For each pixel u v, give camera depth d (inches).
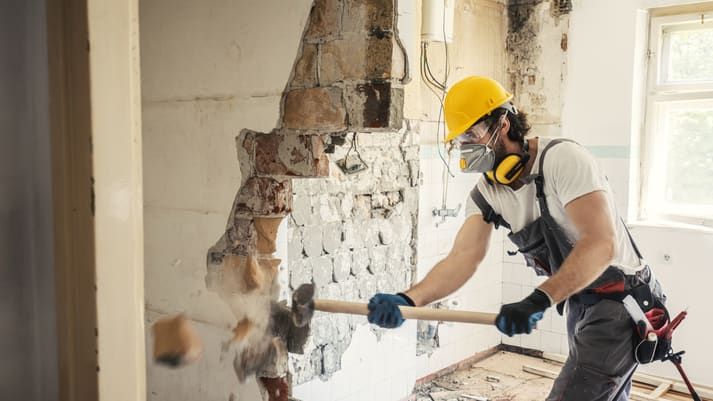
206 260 73.7
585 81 151.3
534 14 158.1
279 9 63.9
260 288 70.8
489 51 157.2
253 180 69.7
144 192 79.0
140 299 24.3
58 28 22.3
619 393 81.0
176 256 76.5
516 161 74.7
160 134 76.7
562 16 153.8
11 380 23.0
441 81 139.8
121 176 23.3
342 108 60.5
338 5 59.8
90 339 23.0
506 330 64.7
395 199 121.6
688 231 135.4
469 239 82.6
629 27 143.5
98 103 22.3
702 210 140.9
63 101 22.4
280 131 66.7
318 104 62.2
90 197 22.4
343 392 110.0
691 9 138.1
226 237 72.2
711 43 136.7
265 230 69.9
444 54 140.3
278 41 64.4
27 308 23.2
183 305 75.7
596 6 148.0
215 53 70.1
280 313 71.4
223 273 72.4
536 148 75.6
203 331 73.9
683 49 141.5
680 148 143.2
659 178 146.7
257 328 71.3
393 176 120.3
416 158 125.2
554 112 157.3
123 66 23.0
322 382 105.4
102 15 22.2
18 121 22.5
